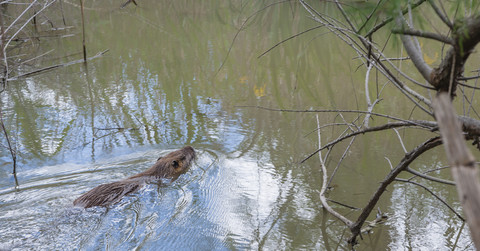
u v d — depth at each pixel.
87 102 7.01
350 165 5.02
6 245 3.58
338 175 4.82
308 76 8.17
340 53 9.41
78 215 4.09
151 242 3.64
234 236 3.75
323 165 4.48
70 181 4.78
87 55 9.53
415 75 7.74
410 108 6.49
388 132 5.83
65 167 5.09
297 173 4.91
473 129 2.02
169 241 3.65
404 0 2.29
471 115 5.91
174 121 6.35
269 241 3.68
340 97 7.13
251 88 7.66
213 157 5.32
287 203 4.29
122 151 5.51
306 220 4.01
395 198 4.32
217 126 6.19
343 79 7.96
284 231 3.83
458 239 3.64
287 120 6.36
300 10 11.70
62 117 6.44
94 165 5.16
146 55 9.53
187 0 14.41
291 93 7.39
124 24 12.20
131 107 6.84
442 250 3.50
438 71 2.00
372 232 3.79
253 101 7.09
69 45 10.27
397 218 3.98
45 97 7.21
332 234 3.80
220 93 7.45
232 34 11.05
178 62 9.05
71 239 3.69
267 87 7.69
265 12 11.98
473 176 1.14
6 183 4.71
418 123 2.63
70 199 4.41
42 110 6.68
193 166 5.15
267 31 11.15
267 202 4.31
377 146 5.47
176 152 5.21
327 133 5.89
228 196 4.45
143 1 14.59
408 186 4.55
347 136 3.49
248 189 4.57
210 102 7.05
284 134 5.91
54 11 12.91
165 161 5.03
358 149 5.42
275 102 7.04
